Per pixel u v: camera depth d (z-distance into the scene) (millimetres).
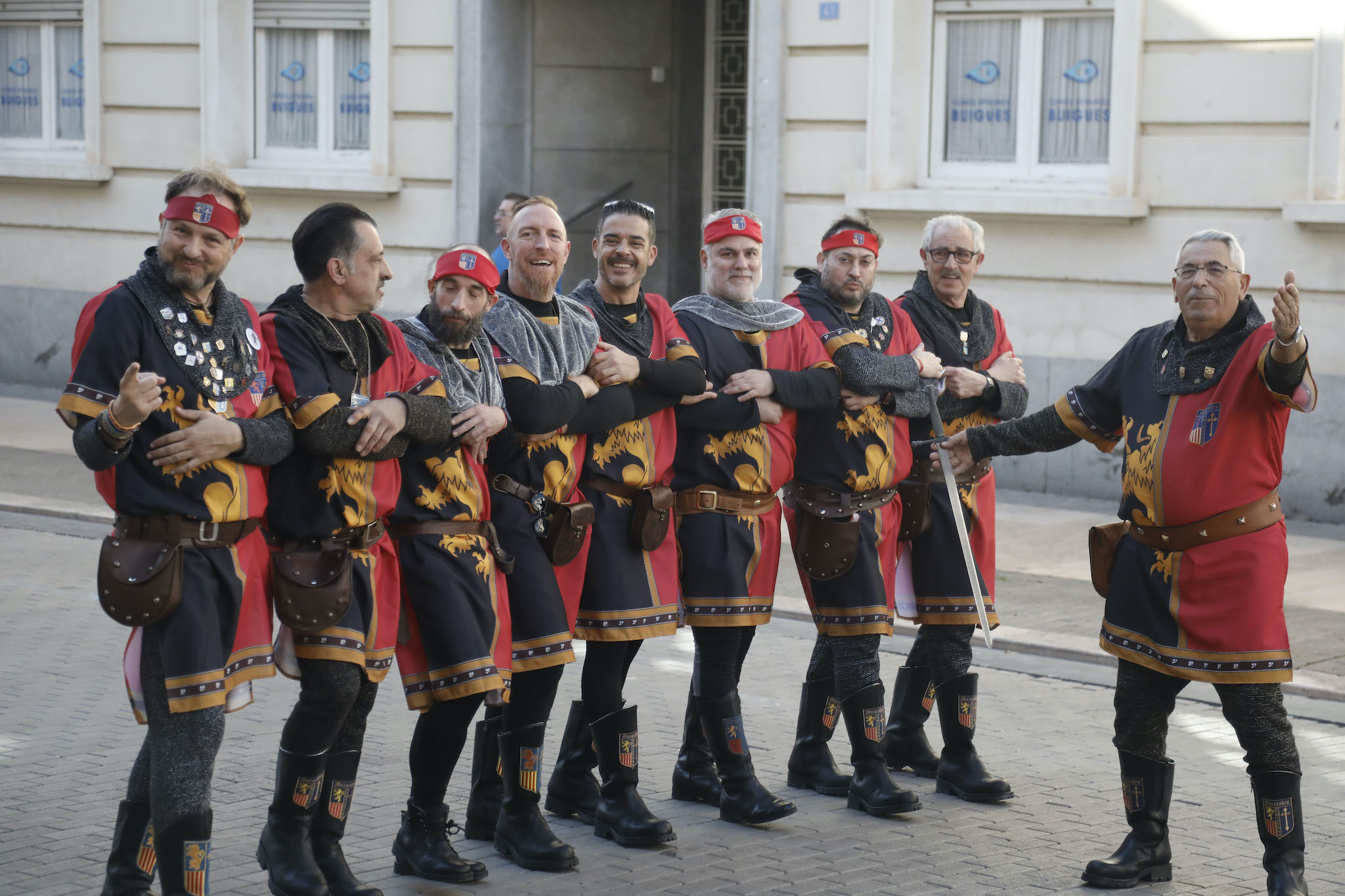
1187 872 4613
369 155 13766
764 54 11766
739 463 5016
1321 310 10109
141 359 3760
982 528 5402
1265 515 4344
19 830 4781
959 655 5336
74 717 6035
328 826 4219
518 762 4578
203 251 3803
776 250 11883
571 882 4445
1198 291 4332
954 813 5145
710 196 13836
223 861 4547
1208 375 4355
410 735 5871
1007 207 10906
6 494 10461
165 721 3742
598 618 4746
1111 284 10773
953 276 5516
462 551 4324
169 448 3703
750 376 4973
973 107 11422
